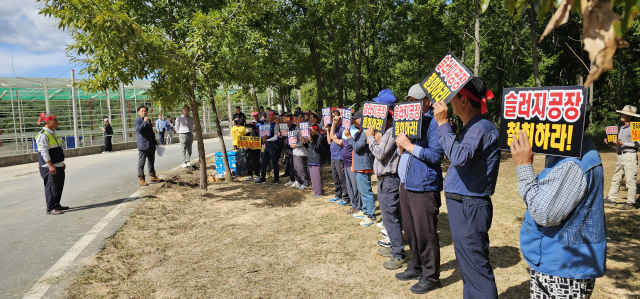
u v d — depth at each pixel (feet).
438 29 60.64
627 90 77.82
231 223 21.27
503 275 13.51
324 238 18.20
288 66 53.21
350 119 19.85
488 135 8.99
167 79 25.40
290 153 33.27
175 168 42.73
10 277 13.97
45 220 21.68
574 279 6.66
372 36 66.13
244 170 40.93
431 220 11.88
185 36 31.58
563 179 6.43
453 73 9.08
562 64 84.69
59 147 23.32
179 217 22.72
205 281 13.66
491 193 9.26
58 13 19.98
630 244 16.53
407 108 11.62
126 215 22.26
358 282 13.34
